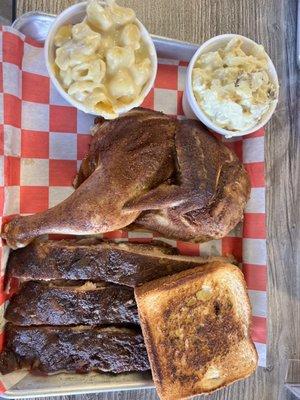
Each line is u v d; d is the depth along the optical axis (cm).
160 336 28
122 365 29
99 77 24
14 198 27
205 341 29
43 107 28
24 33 27
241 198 28
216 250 31
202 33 30
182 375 29
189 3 30
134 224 29
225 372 30
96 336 29
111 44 24
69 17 25
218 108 26
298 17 32
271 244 32
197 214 27
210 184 26
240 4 31
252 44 27
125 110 25
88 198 25
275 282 32
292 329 33
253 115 26
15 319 27
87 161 27
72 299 28
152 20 30
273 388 33
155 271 28
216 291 29
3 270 27
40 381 28
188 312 29
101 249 28
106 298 28
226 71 26
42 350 28
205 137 27
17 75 27
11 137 27
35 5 28
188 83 26
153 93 30
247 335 29
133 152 25
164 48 28
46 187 29
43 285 28
